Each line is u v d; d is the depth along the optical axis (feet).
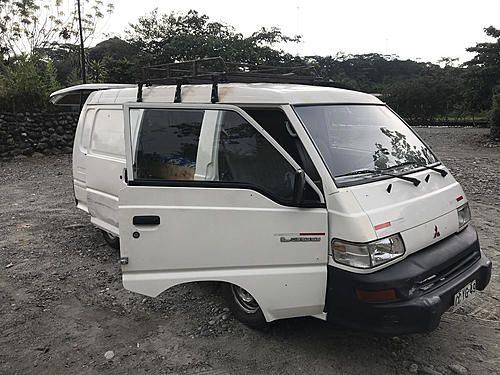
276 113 11.43
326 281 10.44
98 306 14.43
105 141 17.29
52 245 20.30
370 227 9.78
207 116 11.53
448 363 10.97
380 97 15.14
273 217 10.44
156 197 10.88
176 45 101.30
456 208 12.00
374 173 11.35
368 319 9.84
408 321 9.66
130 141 10.94
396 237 10.06
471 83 88.38
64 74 87.25
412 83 136.87
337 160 11.08
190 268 11.06
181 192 10.80
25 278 16.65
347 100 12.87
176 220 10.84
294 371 10.78
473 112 96.84
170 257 11.02
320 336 12.25
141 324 13.26
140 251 10.98
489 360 11.08
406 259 10.27
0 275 16.96
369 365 10.95
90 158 18.02
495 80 85.20
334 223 10.14
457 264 11.27
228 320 13.15
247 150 11.06
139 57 104.37
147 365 11.25
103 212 17.60
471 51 86.99
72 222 24.09
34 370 11.17
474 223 22.47
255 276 10.77
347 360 11.16
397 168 12.00
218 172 11.39
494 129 69.97
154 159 11.21
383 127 13.16
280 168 10.68
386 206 10.34
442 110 132.26
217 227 10.78
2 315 13.92
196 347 11.94
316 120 11.50
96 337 12.62
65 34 84.64
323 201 10.32
